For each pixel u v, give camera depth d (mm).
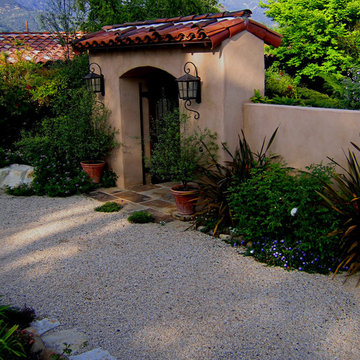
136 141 9086
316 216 5355
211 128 7008
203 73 6941
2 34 14633
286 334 4074
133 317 4438
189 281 5141
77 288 5066
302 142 6258
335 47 15977
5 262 5836
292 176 6078
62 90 11047
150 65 7770
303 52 16469
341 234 5191
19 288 5109
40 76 11297
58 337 4090
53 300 4816
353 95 7383
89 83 8922
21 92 10781
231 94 6832
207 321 4324
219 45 6586
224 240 6234
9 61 11602
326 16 15961
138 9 12312
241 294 4805
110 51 8578
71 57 12664
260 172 6223
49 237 6629
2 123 10641
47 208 7988
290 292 4805
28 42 14047
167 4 12172
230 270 5371
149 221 7086
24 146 10258
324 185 5230
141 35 7344
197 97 7047
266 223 5797
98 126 9188
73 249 6160
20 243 6449
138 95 8945
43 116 11219
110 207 7723
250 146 7055
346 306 4504
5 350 3492
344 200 5172
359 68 7840
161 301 4723
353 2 15492
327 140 5934
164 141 7527
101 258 5836
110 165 9305
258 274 5238
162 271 5410
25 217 7555
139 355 3842
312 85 17000
